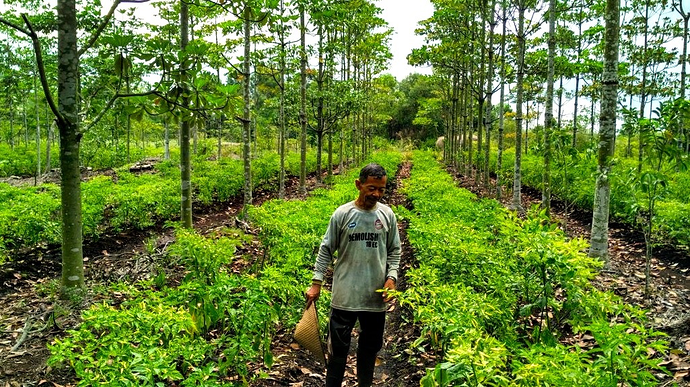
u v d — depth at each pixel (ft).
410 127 172.96
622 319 15.57
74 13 16.20
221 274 12.70
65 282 17.12
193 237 14.73
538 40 43.88
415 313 10.82
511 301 12.89
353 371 14.52
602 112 20.99
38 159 65.82
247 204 32.63
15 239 23.91
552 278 11.27
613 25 20.22
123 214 30.99
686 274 22.93
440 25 49.73
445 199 30.27
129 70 16.46
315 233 20.59
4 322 16.11
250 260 22.11
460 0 45.68
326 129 55.01
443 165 91.04
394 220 12.00
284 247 18.24
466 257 14.74
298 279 15.64
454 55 50.24
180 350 9.52
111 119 74.74
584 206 40.70
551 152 33.83
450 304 10.56
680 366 12.25
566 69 44.42
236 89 16.51
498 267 13.78
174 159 70.79
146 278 19.83
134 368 7.97
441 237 17.39
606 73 20.77
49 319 15.24
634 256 26.58
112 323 9.06
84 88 46.19
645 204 27.81
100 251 27.14
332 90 51.70
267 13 18.39
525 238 11.50
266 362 12.42
